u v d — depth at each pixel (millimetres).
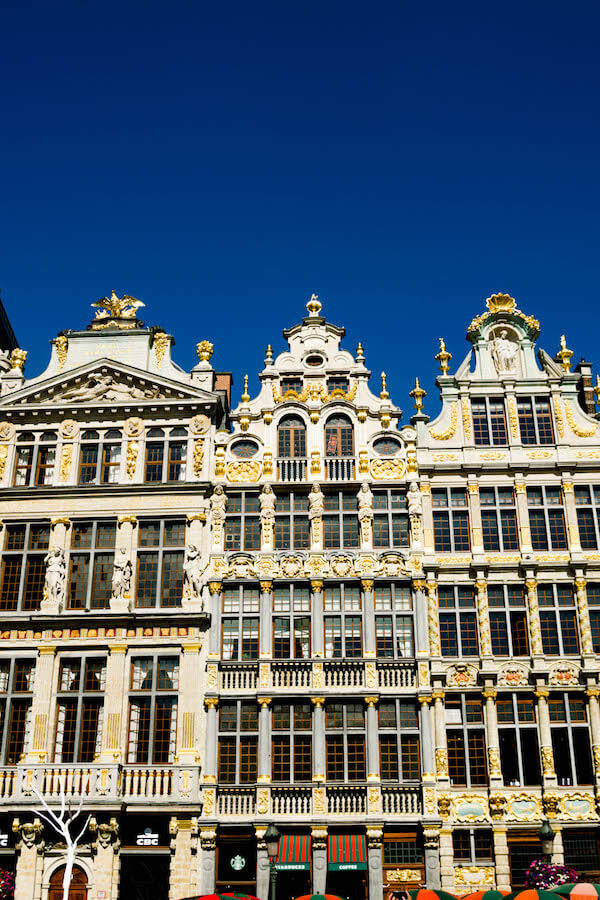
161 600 37125
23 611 37312
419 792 33844
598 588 36531
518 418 39219
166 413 39625
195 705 34969
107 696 35406
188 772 33969
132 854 33438
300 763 34438
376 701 34875
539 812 33531
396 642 35875
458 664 35344
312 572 36781
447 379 39688
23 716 36031
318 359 40719
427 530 37344
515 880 32906
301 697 35031
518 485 37812
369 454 38625
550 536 37188
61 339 41844
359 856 32781
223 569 37000
